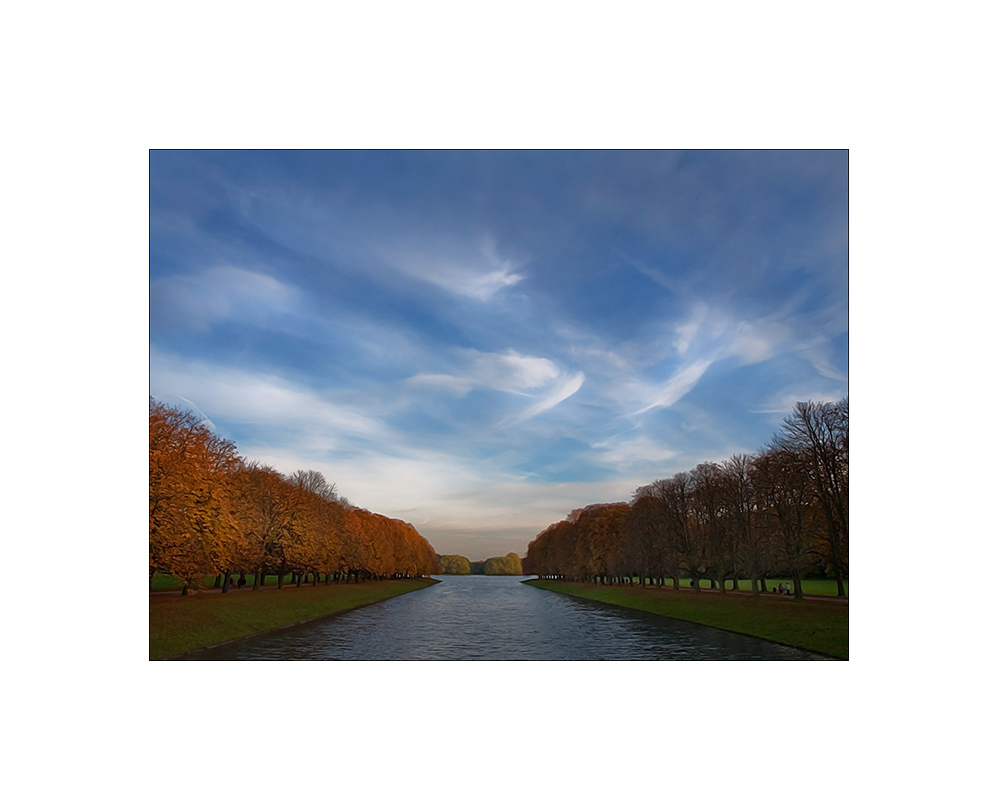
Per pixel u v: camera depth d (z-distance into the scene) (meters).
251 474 78.38
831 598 62.19
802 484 62.12
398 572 190.50
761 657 42.59
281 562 81.31
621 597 101.00
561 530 180.38
